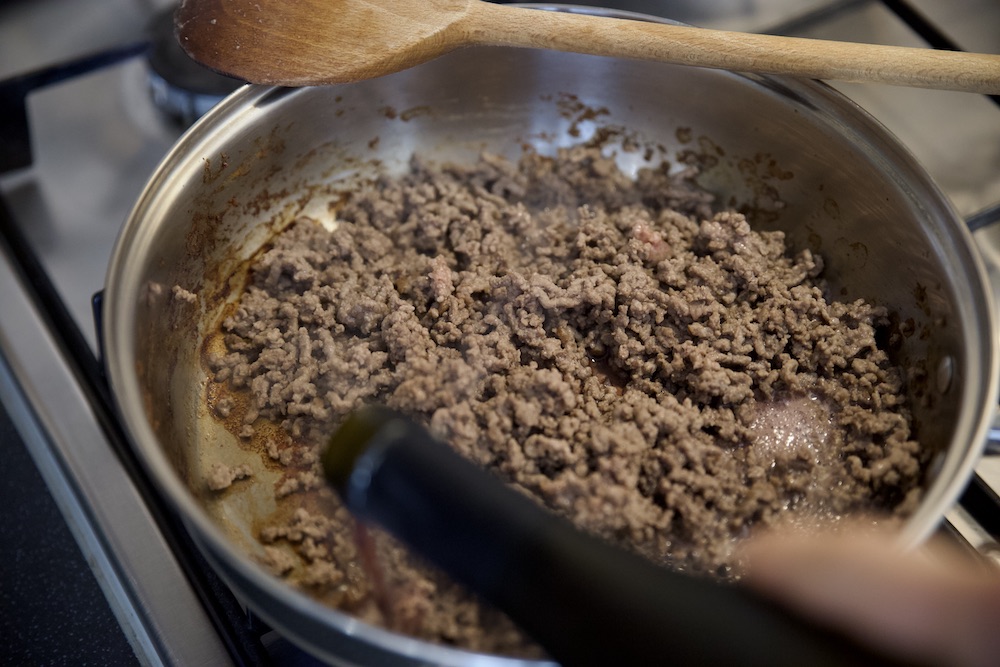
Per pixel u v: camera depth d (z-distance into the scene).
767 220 0.54
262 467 0.48
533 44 0.49
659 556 0.44
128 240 0.45
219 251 0.52
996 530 0.45
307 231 0.54
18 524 0.50
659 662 0.34
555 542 0.35
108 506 0.48
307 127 0.52
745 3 0.61
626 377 0.50
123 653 0.47
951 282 0.44
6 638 0.47
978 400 0.41
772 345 0.49
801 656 0.34
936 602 0.37
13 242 0.55
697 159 0.54
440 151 0.56
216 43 0.49
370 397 0.49
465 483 0.36
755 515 0.45
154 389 0.46
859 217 0.49
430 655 0.36
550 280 0.50
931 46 0.58
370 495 0.36
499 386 0.48
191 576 0.46
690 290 0.50
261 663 0.44
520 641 0.41
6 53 0.60
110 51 0.57
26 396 0.51
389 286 0.51
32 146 0.56
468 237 0.53
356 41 0.49
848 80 0.47
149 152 0.58
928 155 0.55
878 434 0.46
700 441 0.47
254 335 0.51
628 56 0.49
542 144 0.56
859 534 0.44
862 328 0.49
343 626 0.36
